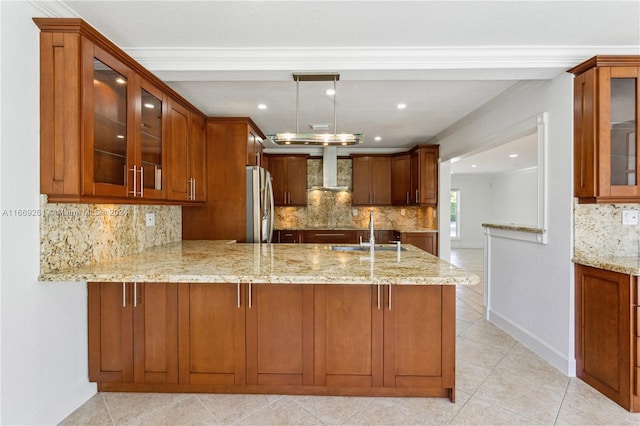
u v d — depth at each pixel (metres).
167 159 2.56
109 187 1.86
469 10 1.88
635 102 2.17
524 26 2.05
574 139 2.38
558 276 2.54
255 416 1.93
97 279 1.75
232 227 3.70
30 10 1.65
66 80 1.68
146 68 2.37
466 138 4.20
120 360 2.14
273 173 6.04
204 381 2.13
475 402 2.08
